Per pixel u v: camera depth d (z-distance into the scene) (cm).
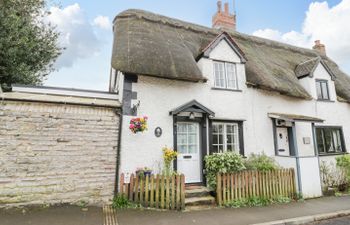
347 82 1420
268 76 1034
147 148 757
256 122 979
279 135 1045
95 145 693
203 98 889
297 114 1091
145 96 788
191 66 842
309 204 754
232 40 992
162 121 799
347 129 1235
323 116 1173
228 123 928
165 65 793
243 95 974
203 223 543
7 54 880
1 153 591
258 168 827
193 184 821
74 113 686
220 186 721
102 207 636
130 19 1046
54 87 829
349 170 1009
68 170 648
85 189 657
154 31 1005
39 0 1084
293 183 843
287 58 1402
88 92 866
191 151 853
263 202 747
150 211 622
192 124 875
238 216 604
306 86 1177
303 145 1073
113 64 745
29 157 614
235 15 1677
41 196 611
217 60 955
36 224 489
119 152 712
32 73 1009
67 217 541
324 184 1009
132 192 670
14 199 586
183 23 1241
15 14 935
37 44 1034
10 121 614
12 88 780
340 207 714
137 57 772
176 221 550
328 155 1114
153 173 748
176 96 841
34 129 633
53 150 641
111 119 731
